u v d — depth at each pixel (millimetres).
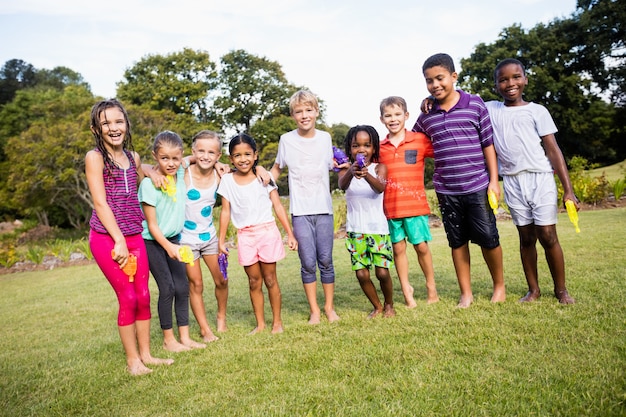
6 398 2707
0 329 4777
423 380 2357
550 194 3414
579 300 3391
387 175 3939
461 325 3123
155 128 21766
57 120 21297
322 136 3914
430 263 3926
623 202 10445
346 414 2098
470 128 3594
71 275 9406
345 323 3564
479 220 3592
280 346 3166
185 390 2574
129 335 3000
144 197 3248
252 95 33188
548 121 3467
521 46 32031
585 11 31844
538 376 2258
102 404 2516
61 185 20281
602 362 2316
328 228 3811
